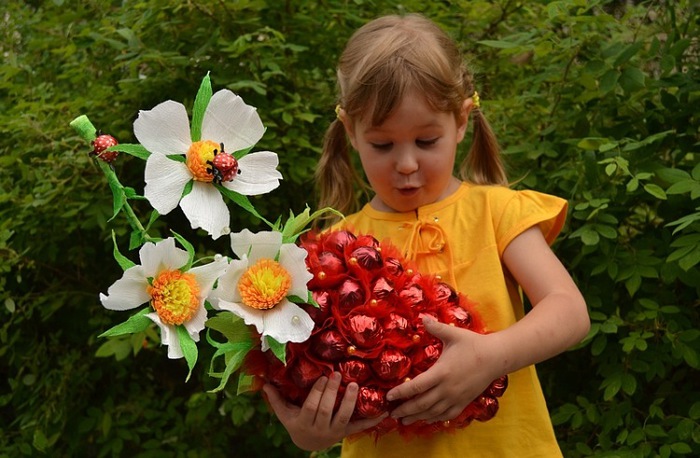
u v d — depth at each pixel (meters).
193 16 2.37
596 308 1.95
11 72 2.65
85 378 2.49
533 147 2.11
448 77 1.46
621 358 1.92
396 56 1.44
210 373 1.13
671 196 1.90
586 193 1.89
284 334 1.09
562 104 2.15
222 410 2.35
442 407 1.23
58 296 2.53
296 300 1.13
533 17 2.41
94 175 2.38
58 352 2.58
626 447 1.87
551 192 2.10
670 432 1.83
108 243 2.43
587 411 1.92
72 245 2.54
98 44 2.45
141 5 2.32
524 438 1.47
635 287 1.83
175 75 2.32
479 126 1.85
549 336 1.31
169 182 1.09
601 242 1.88
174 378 2.67
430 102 1.43
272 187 1.15
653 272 1.83
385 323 1.23
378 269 1.26
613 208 1.93
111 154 1.11
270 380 1.28
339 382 1.20
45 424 2.45
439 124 1.45
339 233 1.30
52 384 2.50
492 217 1.52
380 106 1.42
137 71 2.40
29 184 2.46
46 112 2.51
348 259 1.25
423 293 1.29
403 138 1.44
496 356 1.25
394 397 1.21
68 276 2.54
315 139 2.43
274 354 1.17
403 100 1.42
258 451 2.59
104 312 2.53
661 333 1.89
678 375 1.95
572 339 1.35
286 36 2.42
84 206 2.29
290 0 2.37
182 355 1.05
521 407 1.48
